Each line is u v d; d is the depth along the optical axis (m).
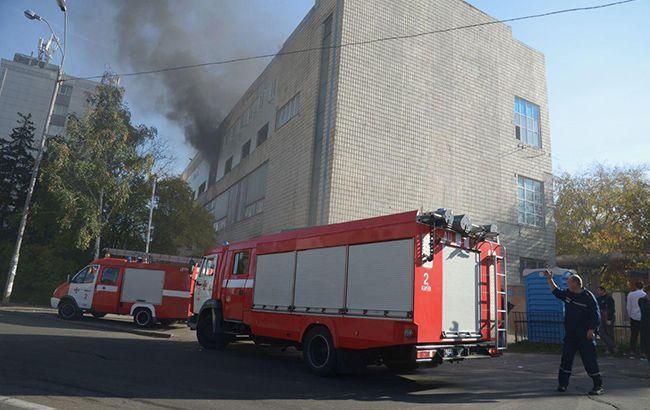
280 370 8.57
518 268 22.09
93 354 9.00
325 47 19.98
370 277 7.60
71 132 23.39
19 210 29.92
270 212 23.05
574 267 26.69
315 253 8.72
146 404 5.48
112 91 24.98
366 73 18.81
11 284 21.12
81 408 5.14
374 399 6.35
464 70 21.92
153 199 25.41
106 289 16.16
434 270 7.24
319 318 8.25
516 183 22.98
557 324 12.59
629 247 24.38
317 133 19.38
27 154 32.00
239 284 10.43
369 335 7.36
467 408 5.82
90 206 22.75
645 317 9.55
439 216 7.23
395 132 19.03
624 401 6.20
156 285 16.19
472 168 21.22
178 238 27.98
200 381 7.04
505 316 8.41
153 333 13.99
